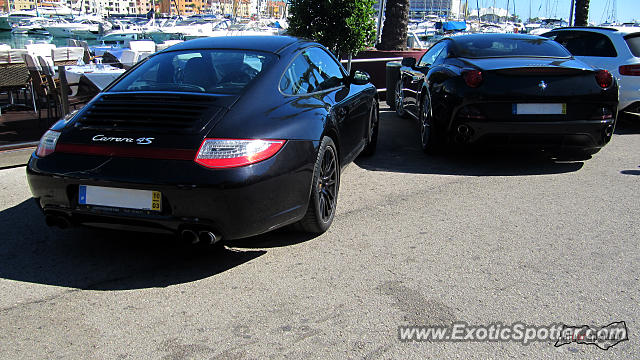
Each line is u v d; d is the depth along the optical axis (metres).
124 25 31.36
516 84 4.98
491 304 2.76
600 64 7.66
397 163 5.77
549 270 3.15
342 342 2.43
